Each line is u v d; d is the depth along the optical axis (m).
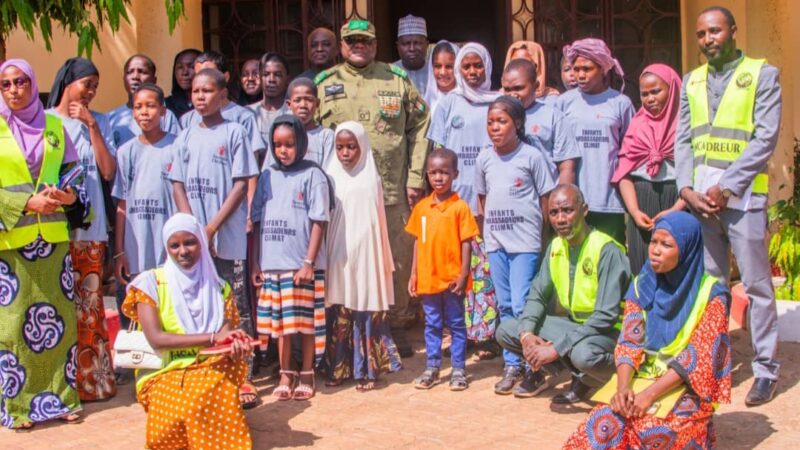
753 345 5.33
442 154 5.70
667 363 4.15
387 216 6.47
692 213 5.47
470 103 6.28
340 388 5.79
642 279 4.28
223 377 4.68
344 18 8.69
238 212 5.64
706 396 4.05
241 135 5.66
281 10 8.77
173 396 4.62
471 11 13.40
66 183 5.18
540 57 6.71
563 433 4.83
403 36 7.09
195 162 5.64
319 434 4.95
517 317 5.63
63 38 8.92
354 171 5.77
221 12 8.81
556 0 8.63
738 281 8.01
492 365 6.22
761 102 5.17
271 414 5.30
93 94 5.75
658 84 5.57
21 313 5.16
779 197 7.90
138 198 5.73
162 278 4.83
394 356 5.89
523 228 5.64
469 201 6.26
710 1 8.45
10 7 6.04
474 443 4.71
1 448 4.87
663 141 5.64
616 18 8.70
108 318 6.53
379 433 4.92
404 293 6.50
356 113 6.37
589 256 5.06
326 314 5.86
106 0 6.09
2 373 5.16
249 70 6.86
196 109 5.80
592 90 5.95
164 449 4.68
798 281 6.57
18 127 5.19
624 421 4.12
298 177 5.57
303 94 5.88
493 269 5.79
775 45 7.88
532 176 5.67
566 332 5.12
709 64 5.36
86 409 5.54
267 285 5.57
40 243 5.21
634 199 5.67
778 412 5.05
